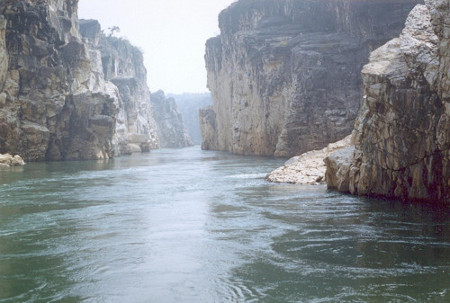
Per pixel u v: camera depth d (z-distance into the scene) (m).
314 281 11.71
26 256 14.10
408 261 13.25
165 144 161.00
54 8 69.81
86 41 90.12
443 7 19.09
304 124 62.72
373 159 24.00
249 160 60.94
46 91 60.50
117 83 111.94
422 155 21.91
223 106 98.19
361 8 62.06
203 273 12.46
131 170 46.19
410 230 17.00
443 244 15.03
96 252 14.53
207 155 82.12
